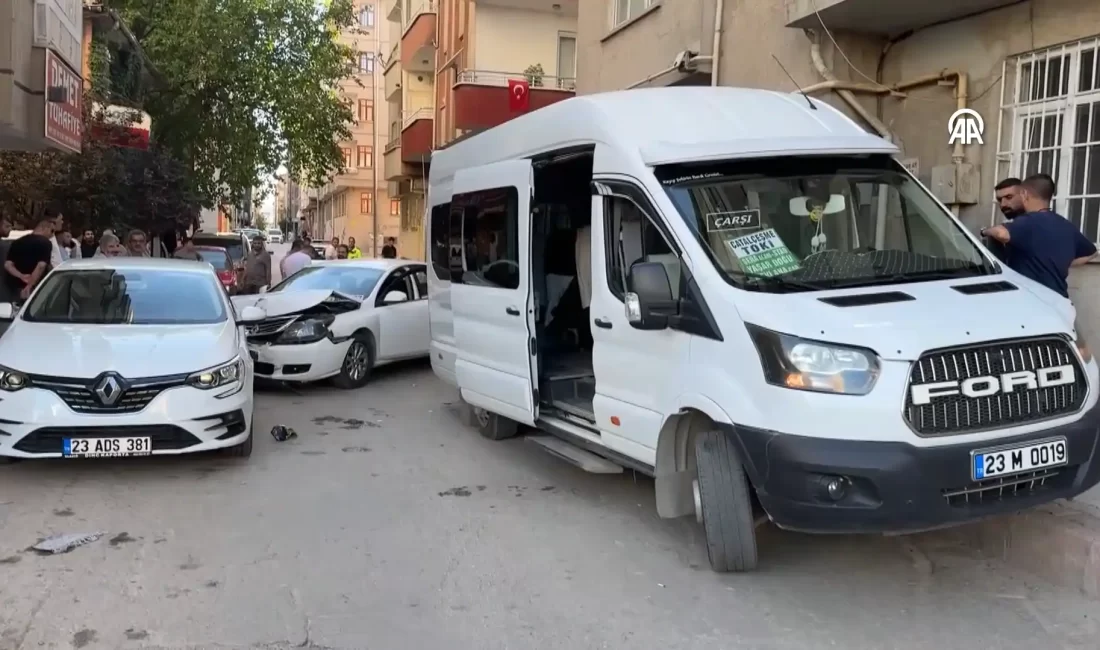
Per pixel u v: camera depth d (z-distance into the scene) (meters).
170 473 6.94
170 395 6.48
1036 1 7.51
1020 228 5.97
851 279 4.87
